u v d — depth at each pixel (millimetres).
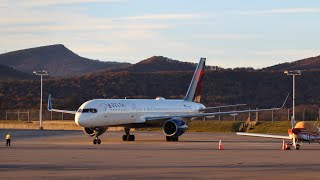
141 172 51625
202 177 47656
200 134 147250
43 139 119812
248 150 85250
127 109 111500
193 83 131250
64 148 88125
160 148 89250
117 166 57594
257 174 50125
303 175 49375
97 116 106000
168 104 122438
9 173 50500
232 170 53750
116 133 150000
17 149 85375
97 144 101000
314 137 87125
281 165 59344
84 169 54344
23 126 190625
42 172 51438
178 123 112875
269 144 102562
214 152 80125
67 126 183875
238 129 167250
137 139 121500
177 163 61469
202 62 132625
